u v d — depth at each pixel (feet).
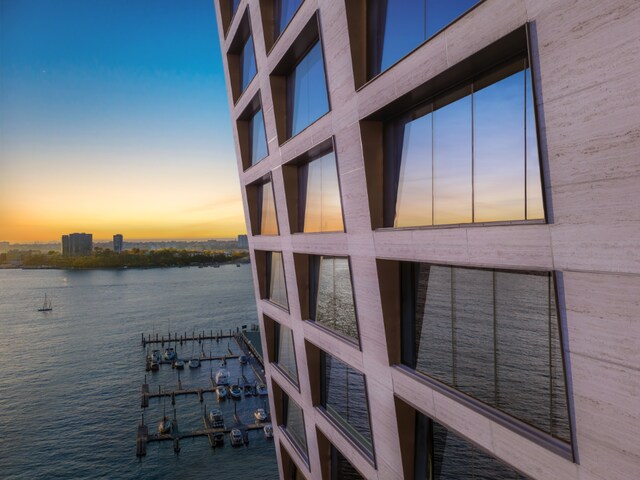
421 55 27.78
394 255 33.12
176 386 364.17
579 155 18.04
